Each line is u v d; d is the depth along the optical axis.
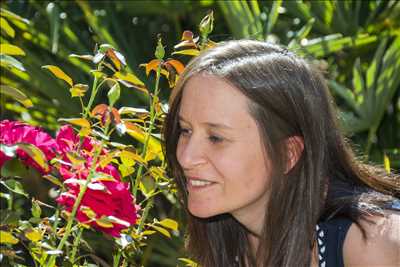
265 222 2.09
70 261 1.93
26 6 4.33
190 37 2.23
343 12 4.07
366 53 4.23
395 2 4.02
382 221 2.00
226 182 1.99
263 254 2.13
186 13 4.52
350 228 2.01
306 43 3.73
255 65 2.01
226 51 2.04
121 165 2.05
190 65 2.05
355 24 4.07
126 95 3.86
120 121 1.88
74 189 1.89
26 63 3.72
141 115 2.13
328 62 4.34
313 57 3.69
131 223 1.91
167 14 4.25
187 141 2.04
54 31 3.63
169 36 4.60
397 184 2.23
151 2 4.14
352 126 3.73
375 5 4.25
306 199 2.07
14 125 1.95
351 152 2.20
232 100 1.97
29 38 3.88
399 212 2.03
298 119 2.04
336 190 2.11
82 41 4.09
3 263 1.98
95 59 1.93
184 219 2.75
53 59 4.04
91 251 2.00
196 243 2.35
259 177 2.02
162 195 4.07
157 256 3.88
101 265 2.20
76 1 3.96
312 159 2.07
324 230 2.06
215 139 1.99
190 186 2.04
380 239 1.97
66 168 1.94
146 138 2.11
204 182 2.01
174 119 2.11
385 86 3.72
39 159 1.76
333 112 2.16
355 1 4.24
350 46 3.90
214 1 4.18
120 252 2.04
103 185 1.84
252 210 2.14
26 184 3.31
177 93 2.07
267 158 2.01
